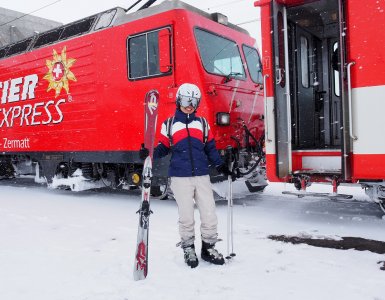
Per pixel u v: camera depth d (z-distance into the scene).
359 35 4.20
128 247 3.98
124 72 6.38
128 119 6.32
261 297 2.71
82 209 6.30
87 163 7.45
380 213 5.32
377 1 4.10
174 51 5.80
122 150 6.41
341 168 4.39
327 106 6.93
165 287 2.94
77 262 3.55
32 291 2.94
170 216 5.47
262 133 6.97
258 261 3.43
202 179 3.44
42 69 7.91
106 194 8.09
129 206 6.50
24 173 9.62
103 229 4.81
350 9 4.25
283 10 5.07
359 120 4.23
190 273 3.20
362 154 4.23
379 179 4.30
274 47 4.89
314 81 6.81
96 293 2.87
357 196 6.69
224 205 6.28
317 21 6.37
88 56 6.93
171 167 3.45
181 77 5.72
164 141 3.47
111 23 6.67
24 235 4.61
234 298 2.71
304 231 4.44
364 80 4.18
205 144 3.55
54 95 7.62
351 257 3.48
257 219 5.14
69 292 2.90
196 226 4.72
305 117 6.43
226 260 3.47
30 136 8.26
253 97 6.78
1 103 9.12
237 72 6.64
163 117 5.89
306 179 4.79
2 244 4.23
